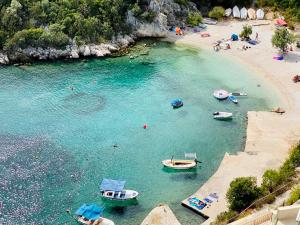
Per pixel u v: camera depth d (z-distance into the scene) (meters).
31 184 75.75
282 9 144.38
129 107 99.56
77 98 102.56
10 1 123.81
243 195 67.56
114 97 103.44
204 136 89.88
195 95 104.69
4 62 115.81
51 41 119.50
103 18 127.38
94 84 108.81
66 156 83.12
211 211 69.19
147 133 90.62
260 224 59.22
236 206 67.56
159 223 67.19
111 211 70.38
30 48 119.12
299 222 53.19
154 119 95.44
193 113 97.81
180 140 88.56
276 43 120.00
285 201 66.00
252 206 66.44
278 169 77.94
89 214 67.19
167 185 76.25
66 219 68.62
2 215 69.31
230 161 81.56
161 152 84.94
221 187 74.75
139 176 78.44
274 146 85.56
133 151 85.19
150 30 132.50
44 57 119.06
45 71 114.00
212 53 123.69
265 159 81.69
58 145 86.25
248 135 89.31
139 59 121.12
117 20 128.50
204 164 81.44
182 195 73.88
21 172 78.38
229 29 136.62
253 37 131.12
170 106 100.19
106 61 119.88
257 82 109.62
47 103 100.25
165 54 123.69
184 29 137.25
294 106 99.44
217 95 102.81
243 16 142.50
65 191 74.44
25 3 124.00
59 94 104.06
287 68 115.00
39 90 105.44
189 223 67.62
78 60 120.06
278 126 91.94
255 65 117.06
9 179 76.56
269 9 145.75
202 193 73.31
